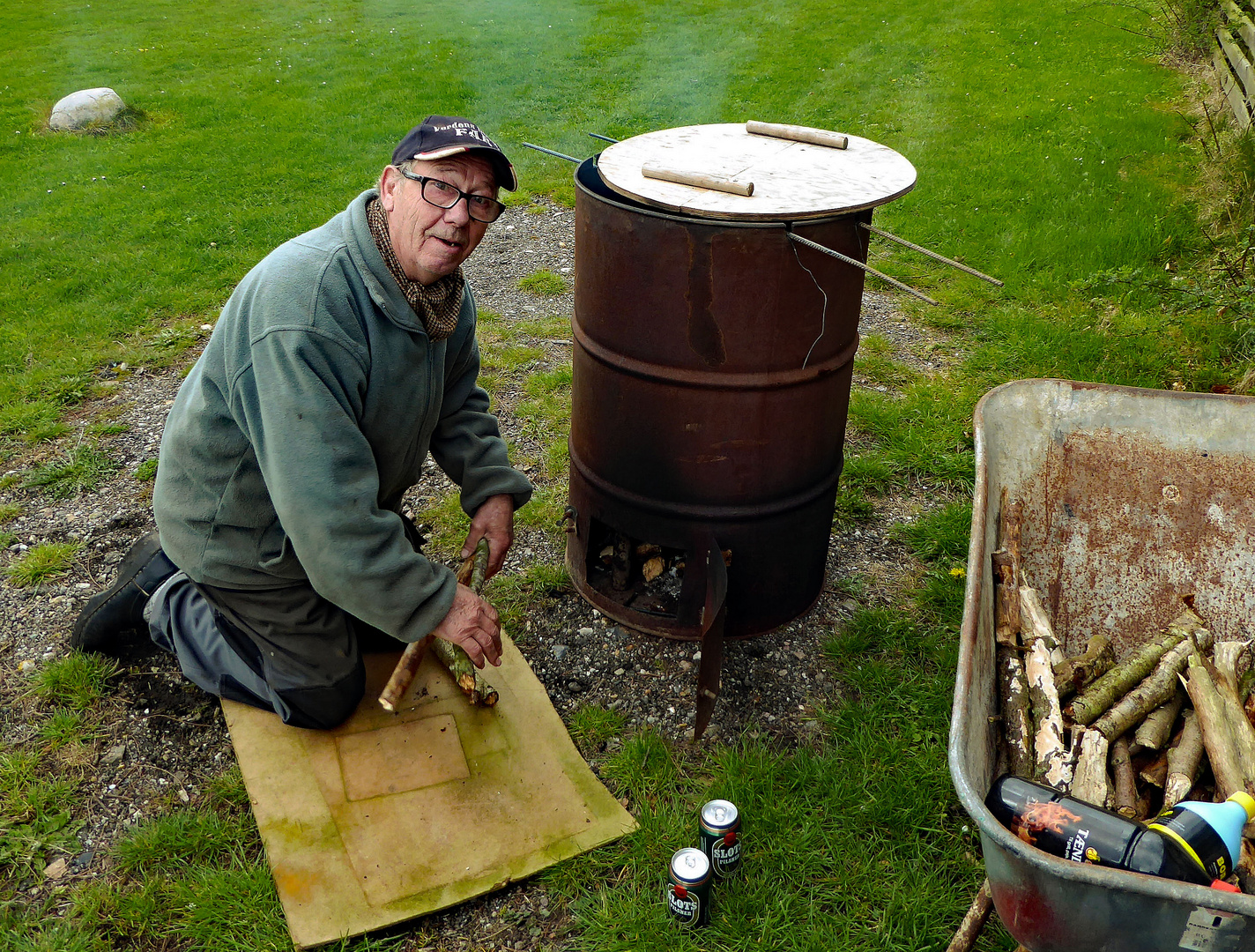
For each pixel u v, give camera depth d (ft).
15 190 23.59
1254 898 4.17
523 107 30.04
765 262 7.33
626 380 8.21
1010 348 15.12
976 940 6.28
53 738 8.27
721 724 8.61
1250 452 7.39
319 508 6.38
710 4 46.14
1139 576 7.90
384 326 6.75
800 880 7.13
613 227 7.68
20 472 12.26
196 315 16.90
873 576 10.52
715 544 8.48
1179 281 15.49
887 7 42.29
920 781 7.90
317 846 7.25
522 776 7.93
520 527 11.27
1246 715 7.02
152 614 8.54
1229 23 27.48
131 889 7.09
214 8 49.14
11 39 41.96
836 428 8.83
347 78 34.22
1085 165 22.54
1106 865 5.08
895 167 8.39
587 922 6.82
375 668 9.01
